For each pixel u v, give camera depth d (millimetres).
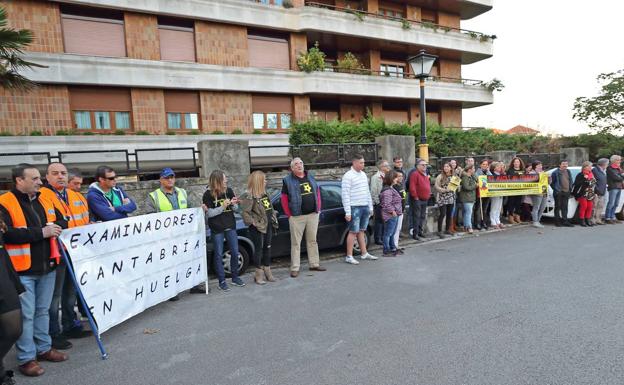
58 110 14438
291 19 18891
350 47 22234
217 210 5379
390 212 7152
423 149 9297
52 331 3773
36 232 3316
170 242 4891
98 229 3883
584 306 4414
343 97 21125
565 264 6262
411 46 22656
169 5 16062
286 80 18719
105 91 15328
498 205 9875
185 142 16297
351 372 3115
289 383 2984
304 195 6125
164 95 16516
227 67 17391
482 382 2900
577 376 2949
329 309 4562
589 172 10055
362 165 6797
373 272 6164
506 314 4227
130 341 3883
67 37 14586
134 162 8727
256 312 4559
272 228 6020
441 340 3635
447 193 8766
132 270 4301
